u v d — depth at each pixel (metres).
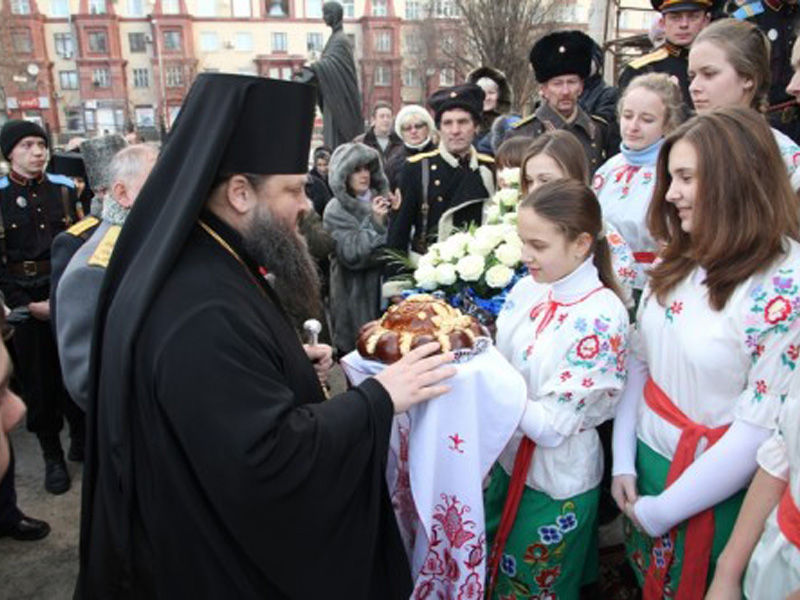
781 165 1.35
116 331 1.25
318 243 3.80
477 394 1.43
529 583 1.68
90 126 40.16
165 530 1.22
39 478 3.29
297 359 1.36
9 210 3.46
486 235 1.90
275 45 41.59
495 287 1.87
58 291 2.03
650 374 1.59
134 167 2.10
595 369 1.50
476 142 4.52
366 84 39.44
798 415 1.11
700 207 1.36
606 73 7.09
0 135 3.48
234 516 1.15
